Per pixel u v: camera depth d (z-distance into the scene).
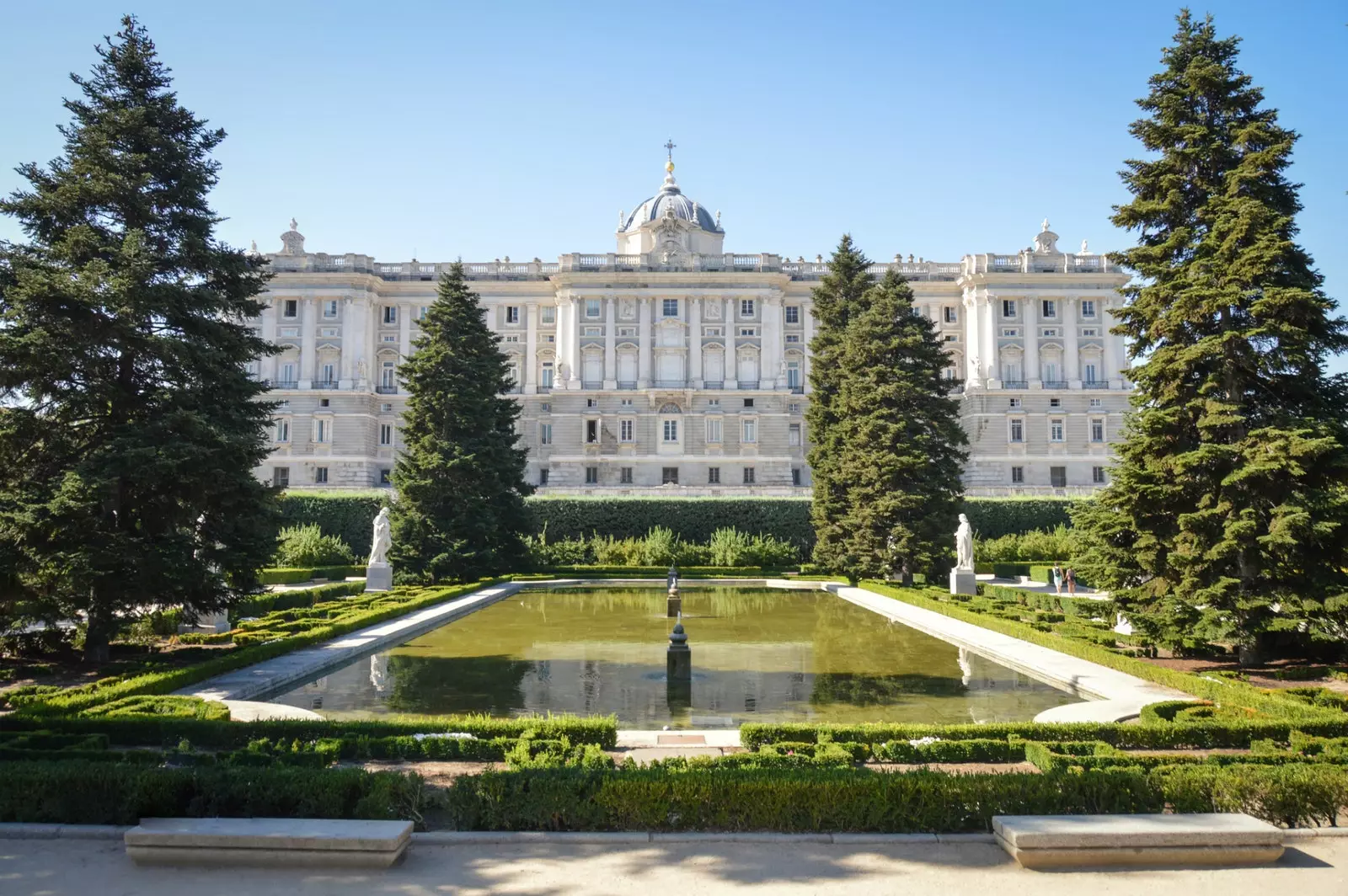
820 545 51.47
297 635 24.41
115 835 10.01
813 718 17.58
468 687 20.55
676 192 100.81
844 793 10.19
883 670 22.67
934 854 9.53
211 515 22.17
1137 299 23.53
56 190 21.00
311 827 9.43
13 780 10.40
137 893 8.53
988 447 86.75
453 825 10.27
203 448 20.61
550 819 10.19
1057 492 78.00
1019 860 9.20
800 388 91.94
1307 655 21.50
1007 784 10.30
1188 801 10.34
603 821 10.20
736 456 84.81
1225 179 22.47
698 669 22.89
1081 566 23.78
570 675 22.06
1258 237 21.08
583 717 17.64
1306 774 10.52
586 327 87.00
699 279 87.19
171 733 14.26
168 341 20.64
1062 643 23.73
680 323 87.12
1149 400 23.19
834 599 41.94
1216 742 14.21
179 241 22.38
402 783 10.38
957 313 92.81
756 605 39.09
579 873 8.97
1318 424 20.30
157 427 20.56
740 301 87.81
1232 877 9.03
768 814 10.16
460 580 44.84
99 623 20.95
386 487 87.75
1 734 13.41
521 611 36.06
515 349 92.06
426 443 45.53
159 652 22.20
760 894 8.48
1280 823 10.39
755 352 87.38
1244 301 21.27
